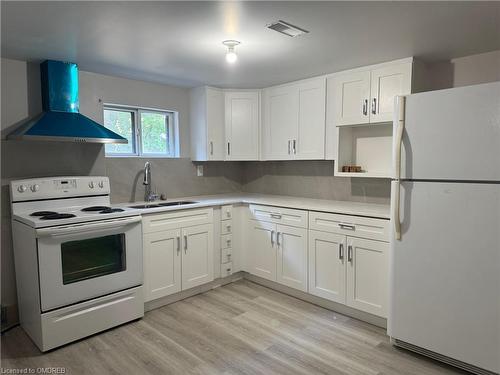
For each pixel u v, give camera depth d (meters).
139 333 2.57
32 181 2.67
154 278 2.93
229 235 3.54
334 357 2.25
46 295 2.27
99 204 3.03
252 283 3.62
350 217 2.72
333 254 2.86
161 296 2.98
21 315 2.63
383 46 2.43
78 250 2.44
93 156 3.13
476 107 1.92
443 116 2.04
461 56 2.66
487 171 1.91
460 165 1.99
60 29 2.11
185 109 3.86
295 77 3.34
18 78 2.72
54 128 2.54
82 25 2.05
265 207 3.39
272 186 4.15
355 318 2.80
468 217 1.98
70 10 1.84
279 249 3.29
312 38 2.28
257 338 2.49
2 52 2.53
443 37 2.27
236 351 2.32
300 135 3.47
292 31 2.16
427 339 2.18
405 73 2.68
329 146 3.24
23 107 2.75
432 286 2.14
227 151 3.85
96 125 2.81
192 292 3.28
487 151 1.90
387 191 3.14
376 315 2.63
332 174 3.55
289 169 3.95
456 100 1.99
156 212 2.91
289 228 3.18
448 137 2.03
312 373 2.08
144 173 3.52
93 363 2.19
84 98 3.09
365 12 1.88
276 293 3.34
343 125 3.06
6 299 2.68
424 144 2.12
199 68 3.01
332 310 2.95
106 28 2.10
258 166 4.29
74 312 2.41
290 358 2.24
